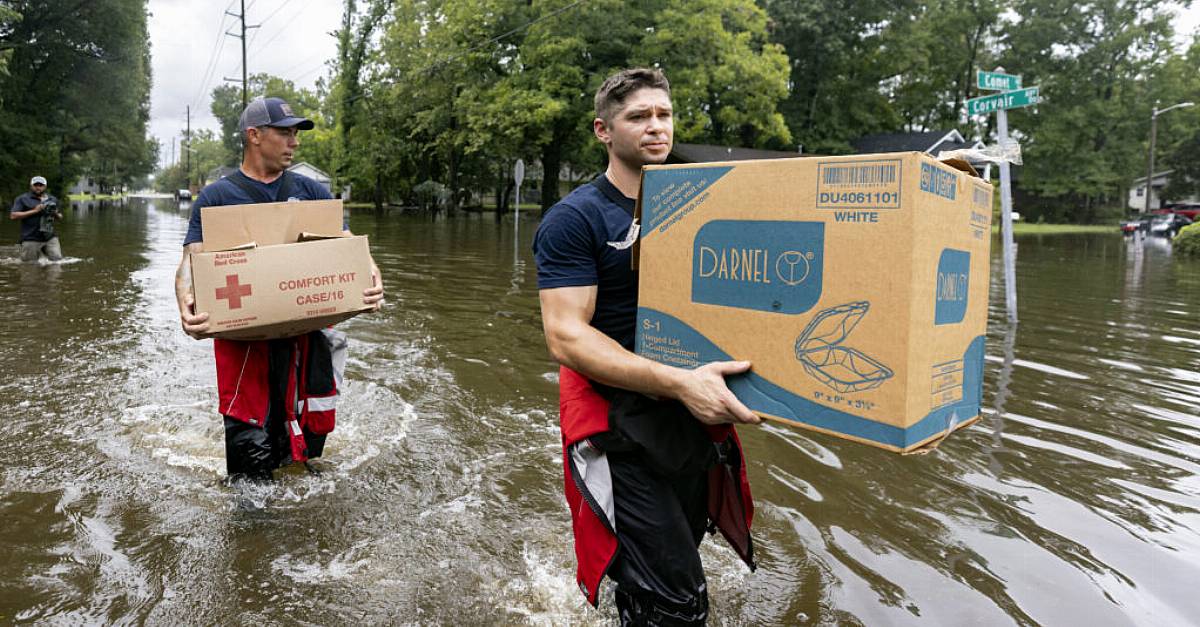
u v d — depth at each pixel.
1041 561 2.56
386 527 2.77
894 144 38.19
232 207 2.87
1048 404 4.51
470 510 2.94
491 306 7.89
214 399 4.28
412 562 2.51
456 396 4.51
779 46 30.06
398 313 7.33
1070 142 45.00
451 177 38.53
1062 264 15.89
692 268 1.60
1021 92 6.82
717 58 29.00
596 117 1.89
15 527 2.67
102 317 6.68
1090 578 2.45
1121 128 47.03
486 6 29.47
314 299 2.82
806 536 2.75
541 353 5.69
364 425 3.94
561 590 2.34
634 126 1.79
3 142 32.38
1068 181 45.50
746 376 1.52
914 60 39.66
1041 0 45.12
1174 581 2.42
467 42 30.41
